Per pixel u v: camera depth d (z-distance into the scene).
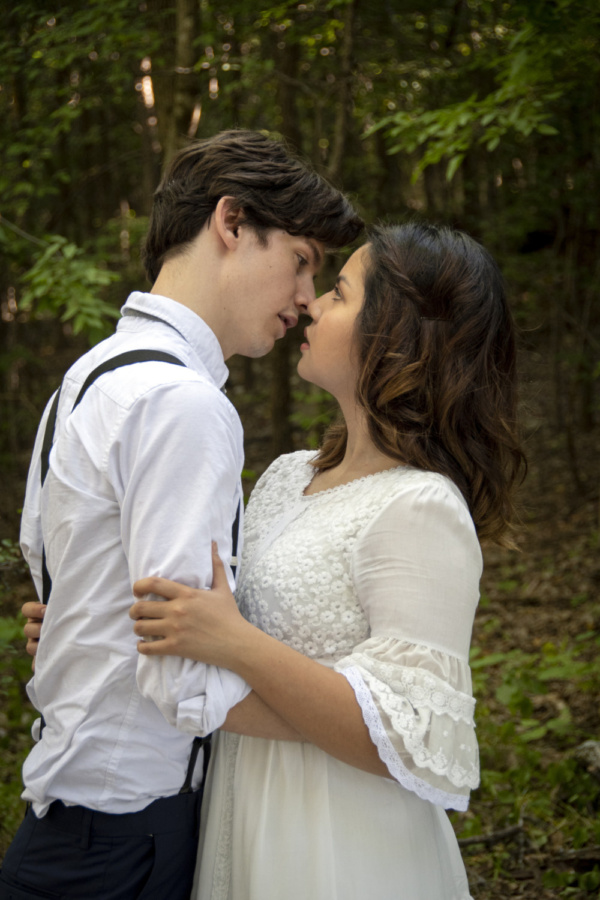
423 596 1.39
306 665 1.33
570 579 6.23
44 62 5.57
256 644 1.31
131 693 1.38
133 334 1.51
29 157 6.59
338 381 1.65
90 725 1.37
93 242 7.62
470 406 1.58
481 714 3.88
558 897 2.58
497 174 9.58
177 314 1.52
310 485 1.77
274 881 1.45
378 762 1.35
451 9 7.27
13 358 7.96
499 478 1.62
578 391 9.38
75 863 1.39
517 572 6.68
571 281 8.52
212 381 1.56
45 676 1.42
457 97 6.97
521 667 4.00
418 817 1.52
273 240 1.58
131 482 1.32
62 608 1.39
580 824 2.94
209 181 1.57
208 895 1.51
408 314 1.55
